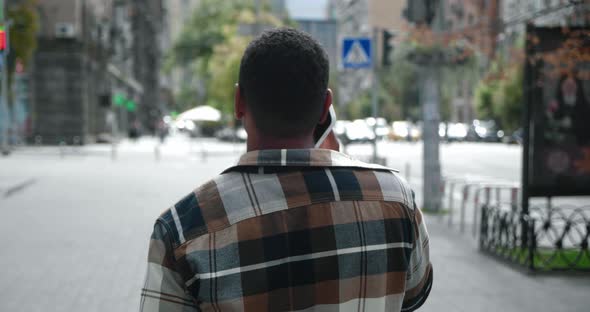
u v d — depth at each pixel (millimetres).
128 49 70250
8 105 33562
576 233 9812
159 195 14812
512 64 9094
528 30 7898
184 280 1335
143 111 90125
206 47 71562
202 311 1347
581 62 8000
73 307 5801
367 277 1415
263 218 1356
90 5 46156
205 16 73875
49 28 41969
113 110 56562
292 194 1387
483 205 8234
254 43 1440
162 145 51812
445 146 50312
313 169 1429
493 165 27266
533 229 7090
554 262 7352
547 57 7719
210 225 1339
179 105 104375
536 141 7992
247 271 1326
